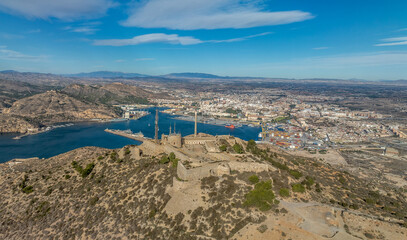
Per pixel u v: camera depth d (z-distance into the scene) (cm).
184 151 17825
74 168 19412
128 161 18775
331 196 14175
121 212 13400
